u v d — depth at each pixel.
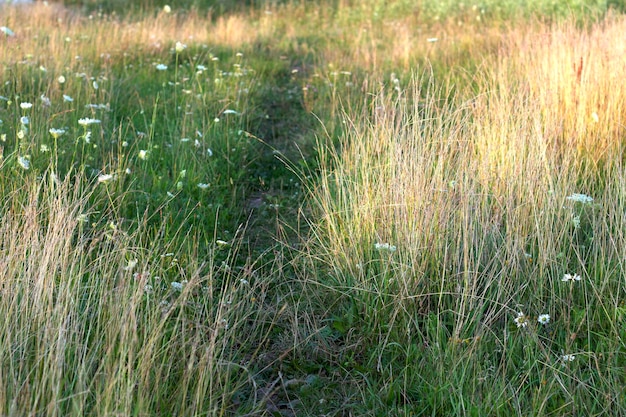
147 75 9.10
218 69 9.55
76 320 3.25
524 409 3.15
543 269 3.98
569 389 3.22
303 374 3.62
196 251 4.44
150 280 3.62
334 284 4.18
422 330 3.82
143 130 6.84
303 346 3.78
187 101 7.59
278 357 3.71
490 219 4.33
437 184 4.35
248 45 12.02
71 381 3.04
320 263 4.47
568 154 4.94
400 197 4.36
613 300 3.77
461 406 3.19
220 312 3.43
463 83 8.09
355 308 3.97
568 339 3.56
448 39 11.30
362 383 3.51
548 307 3.84
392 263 4.01
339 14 15.84
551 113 5.71
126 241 3.98
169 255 4.16
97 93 7.46
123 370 2.88
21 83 7.45
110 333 3.15
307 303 4.11
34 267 3.46
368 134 5.36
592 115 5.51
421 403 3.26
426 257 4.09
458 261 4.07
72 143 5.80
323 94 8.59
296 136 7.50
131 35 11.17
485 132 5.21
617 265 3.98
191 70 9.51
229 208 5.39
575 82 5.98
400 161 4.56
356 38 12.98
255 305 4.09
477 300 3.91
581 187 4.95
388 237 4.29
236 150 6.52
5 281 3.35
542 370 3.35
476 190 4.57
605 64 6.26
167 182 5.41
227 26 13.39
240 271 4.47
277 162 6.68
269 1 17.25
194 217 4.94
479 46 10.31
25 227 3.69
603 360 3.44
